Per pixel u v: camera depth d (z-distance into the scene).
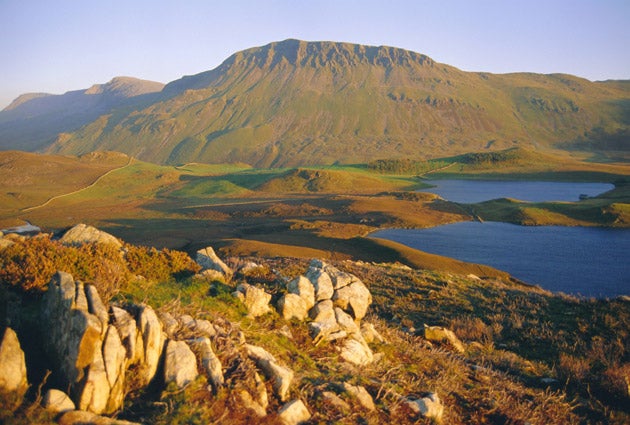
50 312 7.92
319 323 11.91
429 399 9.68
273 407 8.04
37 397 6.46
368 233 152.50
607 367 15.12
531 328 20.06
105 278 10.43
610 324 20.42
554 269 100.69
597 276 93.81
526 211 180.25
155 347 7.90
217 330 9.52
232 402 7.55
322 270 14.35
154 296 10.89
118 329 7.71
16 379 6.61
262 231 155.62
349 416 8.43
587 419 11.68
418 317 20.80
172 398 7.35
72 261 10.66
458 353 15.45
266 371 8.66
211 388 7.72
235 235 144.38
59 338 7.40
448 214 190.12
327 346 11.32
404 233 153.25
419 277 30.38
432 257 91.62
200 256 16.03
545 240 139.00
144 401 7.31
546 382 13.82
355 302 13.63
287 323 11.77
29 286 9.64
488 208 198.75
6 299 8.84
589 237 143.38
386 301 23.30
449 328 19.36
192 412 7.11
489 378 12.67
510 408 10.78
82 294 7.87
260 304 11.87
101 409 6.85
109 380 7.04
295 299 12.35
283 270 25.00
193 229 165.88
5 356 6.63
